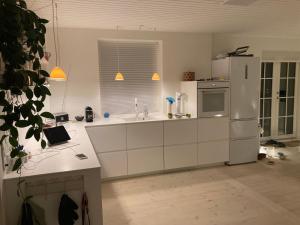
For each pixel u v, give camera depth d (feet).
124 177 13.17
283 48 18.06
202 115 13.94
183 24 12.85
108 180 12.88
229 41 16.52
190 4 9.55
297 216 9.25
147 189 11.79
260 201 10.42
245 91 14.55
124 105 14.78
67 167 6.62
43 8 9.60
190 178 13.00
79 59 13.37
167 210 9.87
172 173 13.75
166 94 15.08
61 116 12.62
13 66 4.32
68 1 8.87
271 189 11.53
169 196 11.05
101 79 14.25
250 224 8.79
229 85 14.23
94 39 13.50
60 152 8.01
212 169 14.25
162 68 14.87
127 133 12.79
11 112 4.47
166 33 14.70
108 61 14.26
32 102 4.62
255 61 14.52
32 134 4.68
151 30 14.21
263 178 12.82
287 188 11.61
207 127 14.11
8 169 6.47
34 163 6.97
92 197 6.61
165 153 13.52
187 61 15.30
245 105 14.65
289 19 12.28
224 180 12.66
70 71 13.28
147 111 14.47
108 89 14.43
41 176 6.21
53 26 12.37
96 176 6.59
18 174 6.20
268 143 18.43
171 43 14.87
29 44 4.65
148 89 15.11
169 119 13.48
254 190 11.46
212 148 14.34
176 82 15.21
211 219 9.16
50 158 7.39
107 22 12.07
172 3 9.37
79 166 6.68
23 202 6.12
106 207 10.19
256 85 14.73
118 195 11.23
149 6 9.66
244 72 14.39
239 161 14.94
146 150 13.17
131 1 9.02
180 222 9.02
